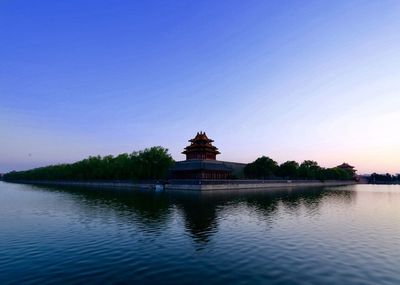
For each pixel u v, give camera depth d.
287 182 149.38
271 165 146.38
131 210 52.38
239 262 23.55
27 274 21.00
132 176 131.38
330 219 43.78
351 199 78.25
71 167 183.25
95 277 20.44
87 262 23.59
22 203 65.69
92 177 164.38
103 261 23.83
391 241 30.39
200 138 143.75
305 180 167.25
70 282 19.55
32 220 42.66
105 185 151.62
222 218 43.81
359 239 31.16
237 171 155.75
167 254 25.70
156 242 29.77
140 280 19.91
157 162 119.88
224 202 65.88
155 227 37.12
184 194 88.88
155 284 19.23
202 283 19.34
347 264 23.08
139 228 36.53
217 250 26.89
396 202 70.69
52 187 146.25
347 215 48.03
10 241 30.33
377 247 28.02
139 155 126.00
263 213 49.16
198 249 27.20
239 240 30.58
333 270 21.75
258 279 20.00
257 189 120.62
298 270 21.73
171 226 37.72
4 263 23.38
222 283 19.34
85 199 74.19
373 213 50.69
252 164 148.88
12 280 19.89
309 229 36.22
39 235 32.97
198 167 126.31
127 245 28.66
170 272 21.36
